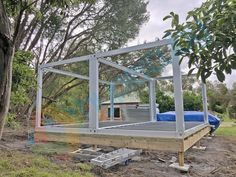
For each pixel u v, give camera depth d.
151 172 4.13
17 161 4.37
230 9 1.23
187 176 3.92
